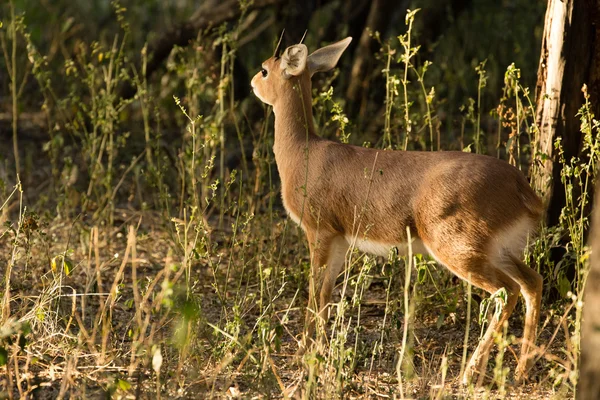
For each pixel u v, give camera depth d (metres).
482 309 7.86
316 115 13.77
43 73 13.62
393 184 8.80
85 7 23.59
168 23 22.30
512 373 8.68
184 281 10.55
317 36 19.64
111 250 12.41
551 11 9.96
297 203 9.55
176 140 16.61
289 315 10.23
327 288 9.52
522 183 8.46
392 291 10.59
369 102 16.92
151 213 13.89
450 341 9.37
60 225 12.56
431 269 10.59
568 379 8.12
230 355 8.20
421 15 17.55
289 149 9.72
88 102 17.12
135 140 16.98
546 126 10.10
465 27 19.80
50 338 8.81
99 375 8.12
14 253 9.13
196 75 14.09
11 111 18.45
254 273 11.16
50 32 21.11
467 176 8.39
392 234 8.87
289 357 9.02
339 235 9.41
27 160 15.76
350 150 9.32
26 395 7.46
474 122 11.16
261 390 7.82
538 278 8.41
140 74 16.92
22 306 9.57
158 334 9.29
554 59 9.94
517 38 18.81
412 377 7.73
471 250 8.33
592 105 9.93
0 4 20.59
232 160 15.62
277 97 9.97
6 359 7.34
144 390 7.75
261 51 19.67
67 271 9.03
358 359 8.40
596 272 6.14
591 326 6.15
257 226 12.23
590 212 10.02
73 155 16.44
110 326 8.83
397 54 16.94
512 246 8.44
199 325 8.73
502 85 18.00
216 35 16.27
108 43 21.33
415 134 13.03
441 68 18.09
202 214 10.73
